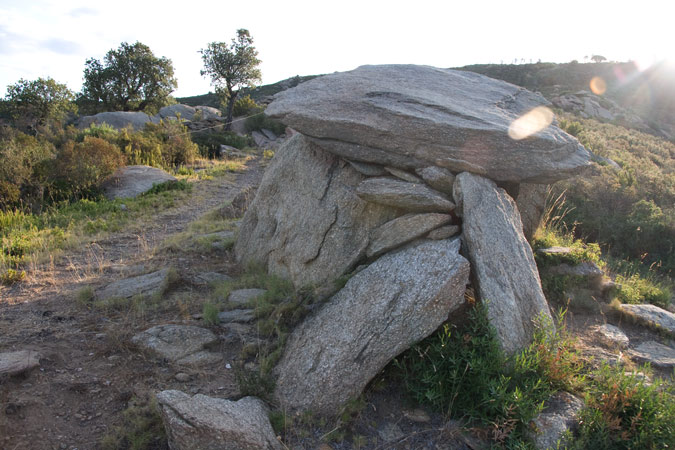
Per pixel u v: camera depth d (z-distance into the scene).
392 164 5.76
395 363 4.07
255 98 60.22
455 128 5.40
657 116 39.16
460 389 3.89
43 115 39.56
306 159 6.74
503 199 5.34
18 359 4.22
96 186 14.10
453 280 4.15
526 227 6.71
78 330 5.05
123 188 14.43
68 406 3.83
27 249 8.12
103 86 45.38
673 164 21.36
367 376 3.90
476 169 5.36
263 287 6.30
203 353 4.65
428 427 3.74
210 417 3.27
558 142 5.65
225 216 10.83
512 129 5.50
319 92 6.45
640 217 10.62
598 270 6.30
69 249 8.43
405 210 5.57
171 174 17.08
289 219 6.58
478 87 6.93
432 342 4.12
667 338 5.54
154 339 4.79
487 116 5.77
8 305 5.75
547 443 3.39
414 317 4.04
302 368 4.06
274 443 3.32
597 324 5.63
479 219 4.88
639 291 6.71
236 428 3.21
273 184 7.16
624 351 5.04
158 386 4.12
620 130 29.98
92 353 4.58
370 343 4.00
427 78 6.96
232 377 4.30
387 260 4.90
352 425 3.73
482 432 3.64
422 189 5.25
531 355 4.06
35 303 5.81
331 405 3.78
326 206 6.19
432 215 5.00
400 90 6.23
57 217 11.05
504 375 3.86
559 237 7.79
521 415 3.53
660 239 9.99
